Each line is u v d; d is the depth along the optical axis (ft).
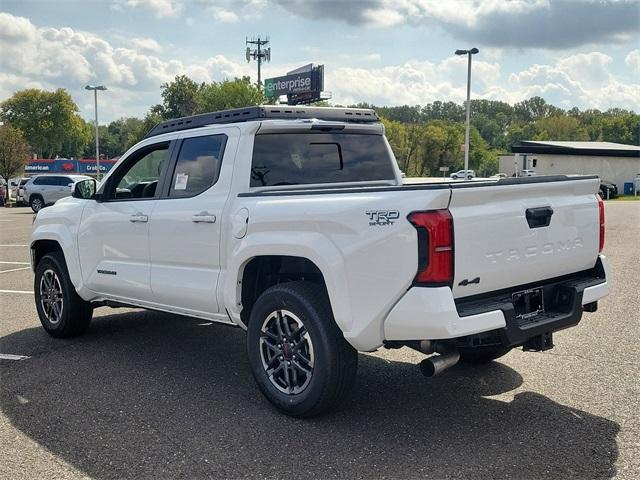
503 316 12.25
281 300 13.84
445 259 11.66
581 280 14.84
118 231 18.42
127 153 19.12
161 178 17.67
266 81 259.19
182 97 320.70
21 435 13.33
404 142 287.28
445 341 12.37
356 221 12.53
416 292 11.75
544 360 17.99
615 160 181.98
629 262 37.19
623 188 181.27
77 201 20.71
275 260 15.43
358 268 12.46
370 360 18.30
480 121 509.35
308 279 15.33
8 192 131.34
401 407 14.58
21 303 27.37
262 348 14.48
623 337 20.30
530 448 12.37
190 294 16.26
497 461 11.83
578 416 13.94
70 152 398.01
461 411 14.30
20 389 16.14
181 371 17.51
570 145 192.24
